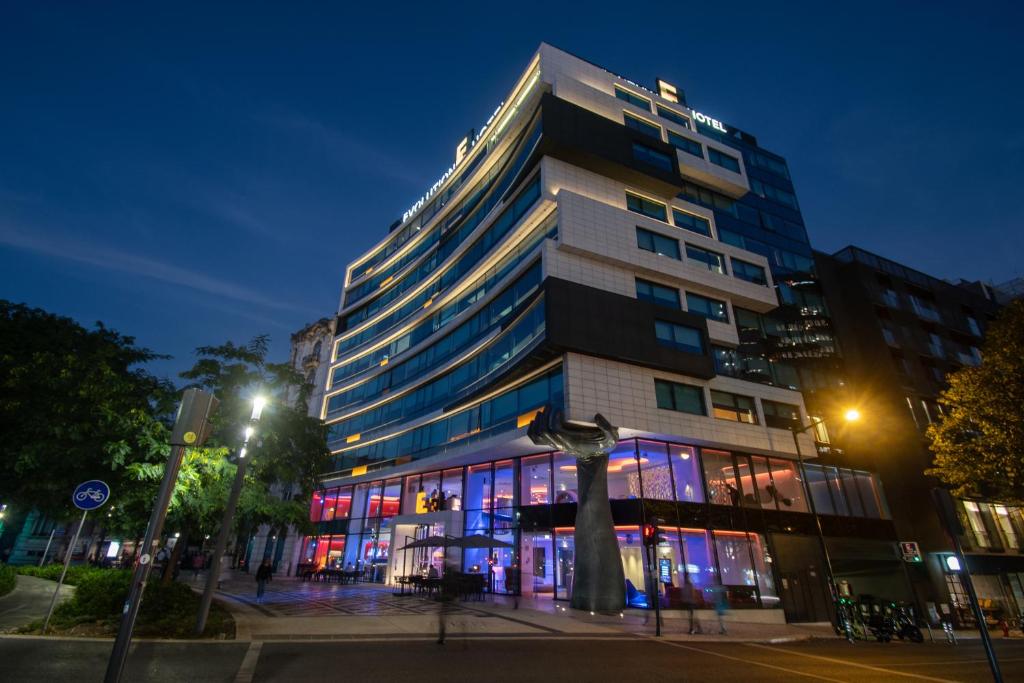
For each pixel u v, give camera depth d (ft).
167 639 33.81
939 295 135.74
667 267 92.27
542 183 91.56
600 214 89.35
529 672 30.17
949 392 80.48
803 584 81.61
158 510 17.94
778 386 98.32
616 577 63.52
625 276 88.74
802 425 96.17
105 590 38.86
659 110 120.16
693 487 81.35
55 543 113.91
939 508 28.22
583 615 59.16
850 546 91.09
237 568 156.97
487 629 46.03
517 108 118.93
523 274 92.12
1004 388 72.28
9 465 43.37
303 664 29.12
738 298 100.07
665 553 72.38
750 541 80.89
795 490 91.61
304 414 68.64
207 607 36.52
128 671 25.63
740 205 119.14
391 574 102.06
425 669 29.37
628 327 81.05
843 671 36.63
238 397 55.72
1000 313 76.48
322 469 68.54
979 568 98.27
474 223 125.49
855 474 101.09
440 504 102.01
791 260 118.52
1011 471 71.61
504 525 86.38
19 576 64.54
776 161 133.59
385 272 169.78
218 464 49.88
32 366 45.24
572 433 63.98
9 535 107.04
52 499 46.91
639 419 77.20
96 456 44.09
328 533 132.87
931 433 82.84
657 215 102.27
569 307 77.10
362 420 147.23
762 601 76.33
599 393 75.56
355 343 168.86
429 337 126.52
